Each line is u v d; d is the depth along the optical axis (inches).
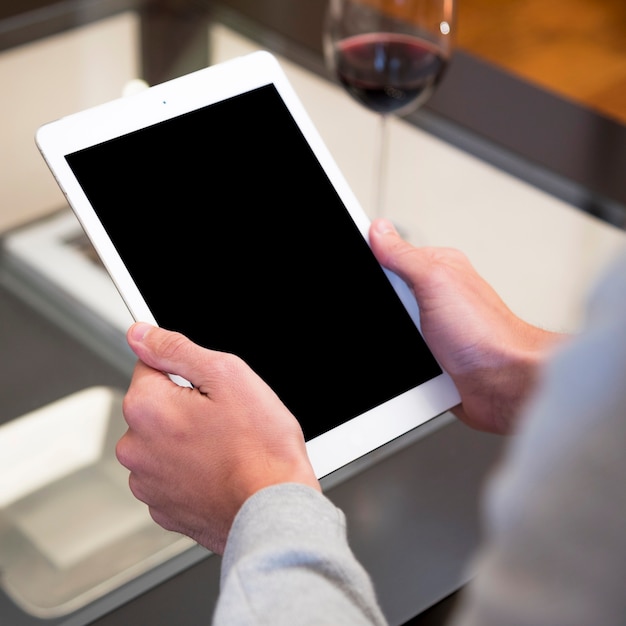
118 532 32.7
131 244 32.0
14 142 47.9
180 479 28.9
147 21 56.1
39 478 34.3
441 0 41.9
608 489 16.0
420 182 46.5
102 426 36.1
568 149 48.8
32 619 30.0
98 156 32.5
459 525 33.3
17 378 37.5
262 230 33.7
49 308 40.4
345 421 32.6
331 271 34.1
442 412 34.0
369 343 33.7
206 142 33.9
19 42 54.3
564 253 42.8
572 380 16.2
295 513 24.6
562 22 107.0
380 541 32.8
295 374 32.5
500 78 53.7
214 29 55.7
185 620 30.3
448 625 30.4
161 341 29.6
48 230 44.2
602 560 16.3
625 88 97.2
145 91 33.6
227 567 24.7
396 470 35.1
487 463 35.4
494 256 42.4
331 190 35.1
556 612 16.9
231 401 28.4
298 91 51.4
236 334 32.1
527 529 17.0
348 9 42.1
